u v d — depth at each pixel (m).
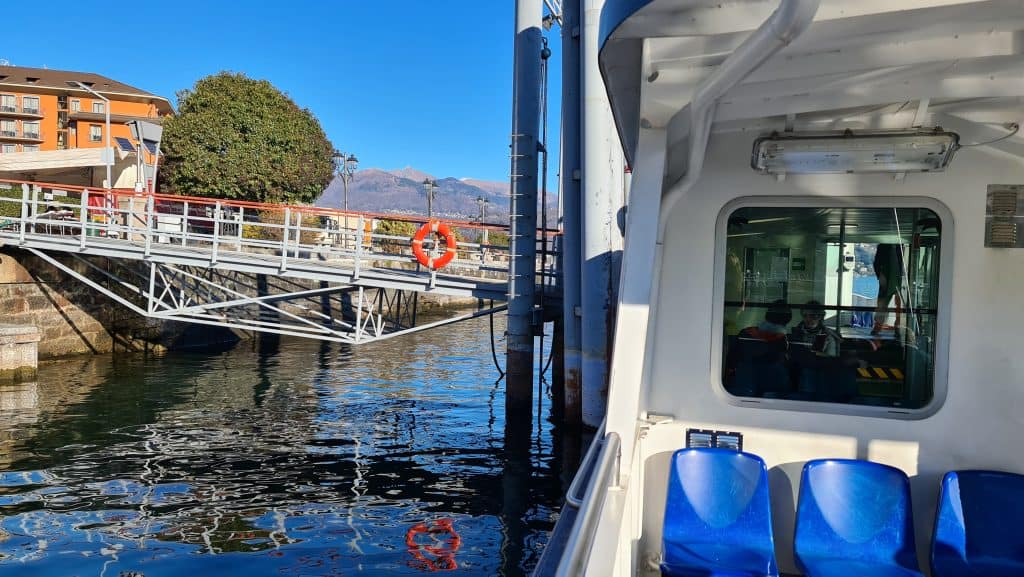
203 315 16.56
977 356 3.80
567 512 2.71
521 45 14.78
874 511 3.65
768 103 3.24
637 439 4.00
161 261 16.66
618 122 3.74
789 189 3.96
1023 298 3.75
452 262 15.53
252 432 12.98
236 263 16.25
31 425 12.96
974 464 3.81
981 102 3.43
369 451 11.84
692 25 2.52
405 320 33.34
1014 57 2.71
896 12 2.32
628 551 3.21
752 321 4.07
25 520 8.48
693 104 2.94
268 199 33.31
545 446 12.20
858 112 3.64
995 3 2.27
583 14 12.27
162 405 14.95
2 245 17.88
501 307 15.25
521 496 9.63
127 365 19.55
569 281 13.50
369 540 8.03
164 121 33.53
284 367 20.50
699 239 4.08
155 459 11.16
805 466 3.74
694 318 4.09
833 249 3.98
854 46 2.68
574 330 13.48
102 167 29.02
